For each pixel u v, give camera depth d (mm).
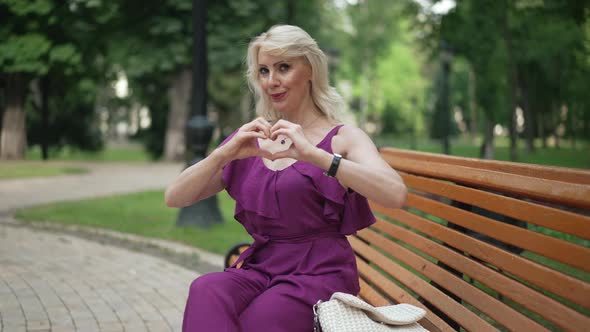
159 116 29141
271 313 2125
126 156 32062
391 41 45344
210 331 2045
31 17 18375
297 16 23609
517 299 1903
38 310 4020
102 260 5809
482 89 21109
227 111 30156
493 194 2121
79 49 19188
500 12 15023
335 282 2225
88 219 8578
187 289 4758
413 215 2887
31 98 28328
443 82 17109
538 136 36250
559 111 32094
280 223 2283
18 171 17094
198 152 7668
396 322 1978
